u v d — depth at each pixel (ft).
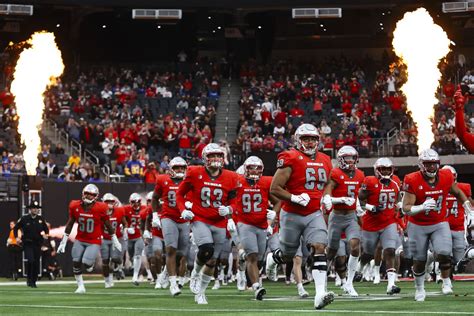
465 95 42.63
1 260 112.06
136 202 89.86
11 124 139.33
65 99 149.79
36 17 164.76
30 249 84.02
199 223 54.85
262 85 159.22
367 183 63.93
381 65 167.12
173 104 156.76
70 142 140.15
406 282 86.63
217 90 159.43
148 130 140.46
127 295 66.28
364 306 48.52
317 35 180.86
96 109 149.38
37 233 84.43
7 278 110.52
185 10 156.87
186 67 171.42
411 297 58.59
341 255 66.39
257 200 57.16
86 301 57.77
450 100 145.28
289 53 182.09
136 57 180.24
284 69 166.61
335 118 146.72
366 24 178.19
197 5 155.53
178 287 66.80
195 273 60.75
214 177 55.26
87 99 153.89
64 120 146.51
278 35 181.47
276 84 158.10
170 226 65.36
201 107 152.66
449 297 58.08
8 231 111.75
